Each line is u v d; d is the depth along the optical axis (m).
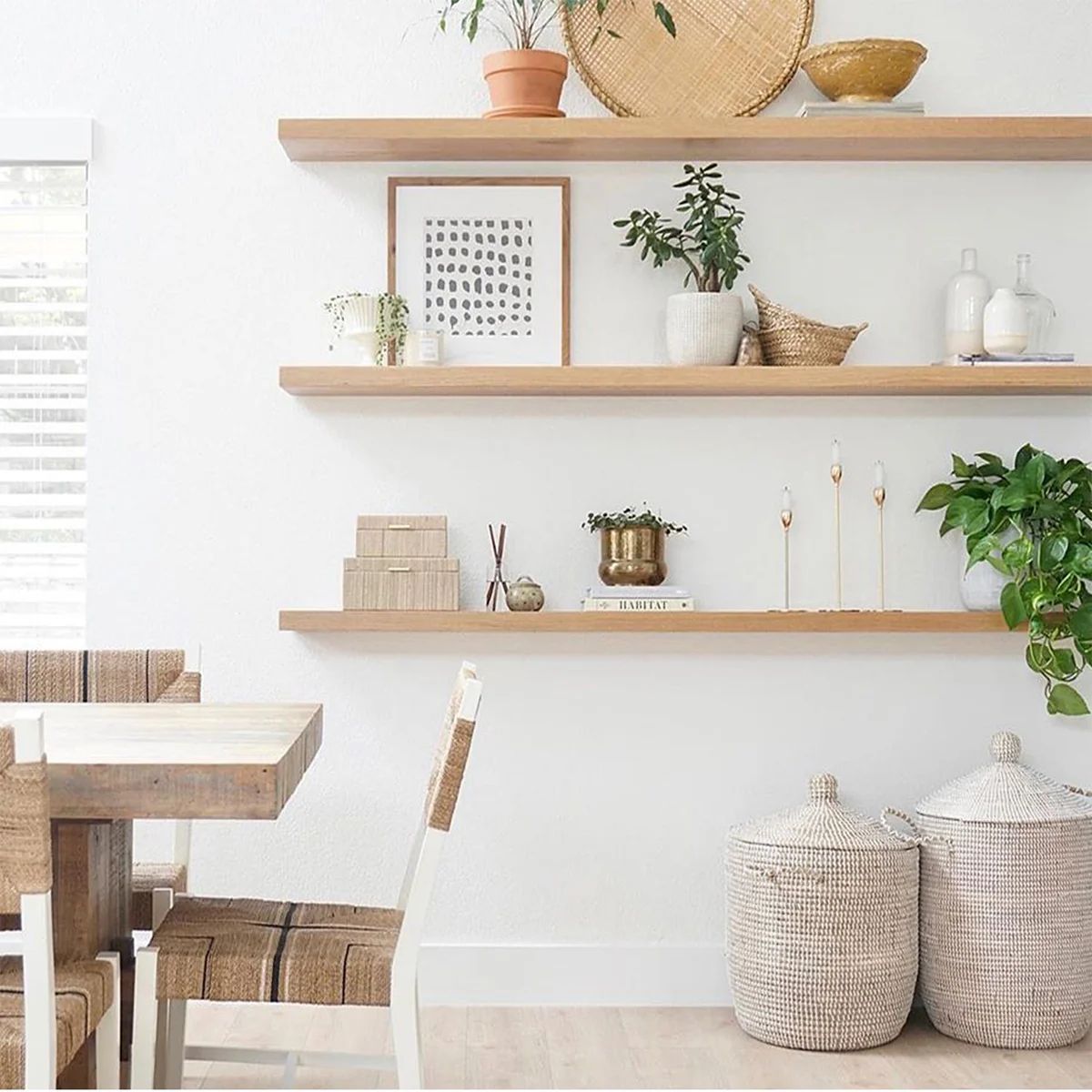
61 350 3.73
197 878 3.67
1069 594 3.42
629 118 3.47
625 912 3.68
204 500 3.68
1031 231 3.71
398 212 3.65
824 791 3.41
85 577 3.72
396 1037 2.33
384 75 3.67
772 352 3.56
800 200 3.70
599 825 3.68
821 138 3.48
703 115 3.64
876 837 3.29
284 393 3.68
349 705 3.68
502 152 3.59
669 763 3.69
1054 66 3.70
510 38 3.68
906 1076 3.09
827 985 3.22
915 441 3.71
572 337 3.69
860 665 3.70
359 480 3.68
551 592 3.69
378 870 3.68
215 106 3.67
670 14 3.67
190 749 2.31
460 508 3.69
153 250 3.67
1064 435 3.71
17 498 3.74
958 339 3.58
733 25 3.67
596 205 3.69
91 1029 2.21
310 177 3.68
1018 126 3.47
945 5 3.71
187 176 3.67
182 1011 2.64
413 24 3.67
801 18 3.66
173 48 3.67
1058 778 3.71
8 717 2.72
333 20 3.67
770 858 3.26
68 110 3.67
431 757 3.68
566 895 3.68
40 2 3.66
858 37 3.71
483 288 3.66
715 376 3.46
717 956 3.66
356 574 3.54
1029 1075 3.10
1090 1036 3.41
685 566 3.69
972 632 3.64
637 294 3.69
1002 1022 3.26
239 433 3.68
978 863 3.28
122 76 3.67
